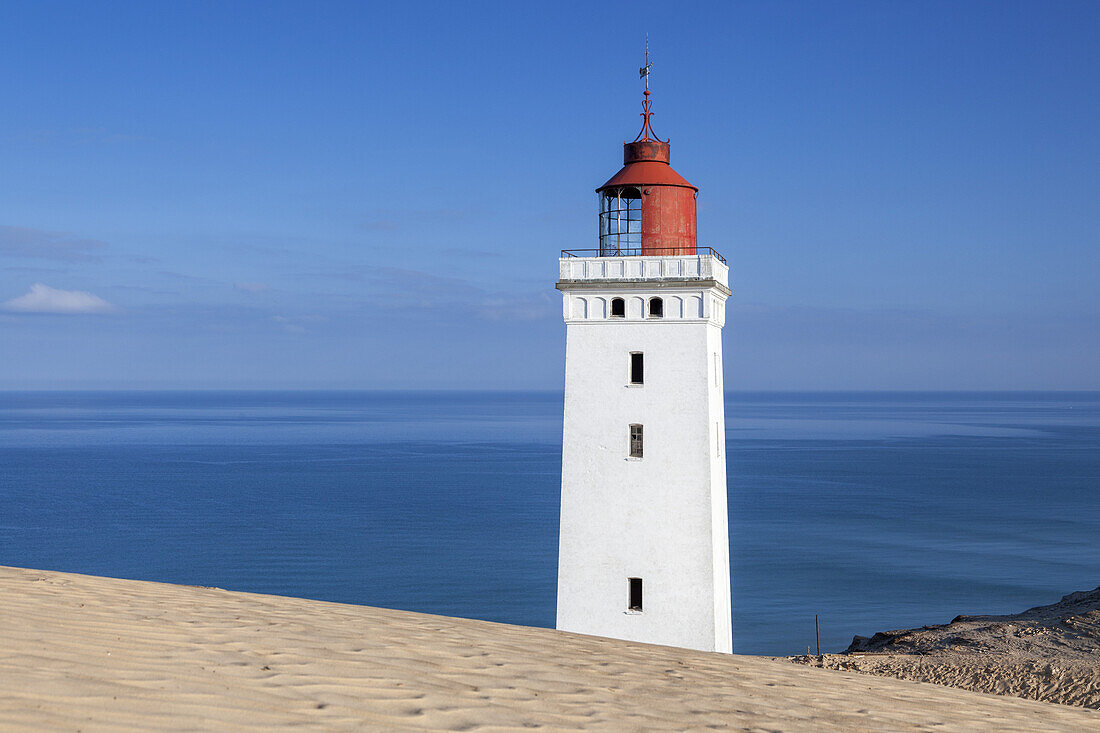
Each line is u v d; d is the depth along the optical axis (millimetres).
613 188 37688
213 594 16797
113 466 193625
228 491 150500
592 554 36312
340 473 178125
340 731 9586
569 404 36750
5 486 157625
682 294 36062
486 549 98188
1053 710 15484
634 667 14648
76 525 115812
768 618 70500
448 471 181625
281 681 11070
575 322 36719
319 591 79625
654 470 36000
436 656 13469
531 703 11508
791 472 179125
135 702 9586
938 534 107688
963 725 13328
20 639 11320
